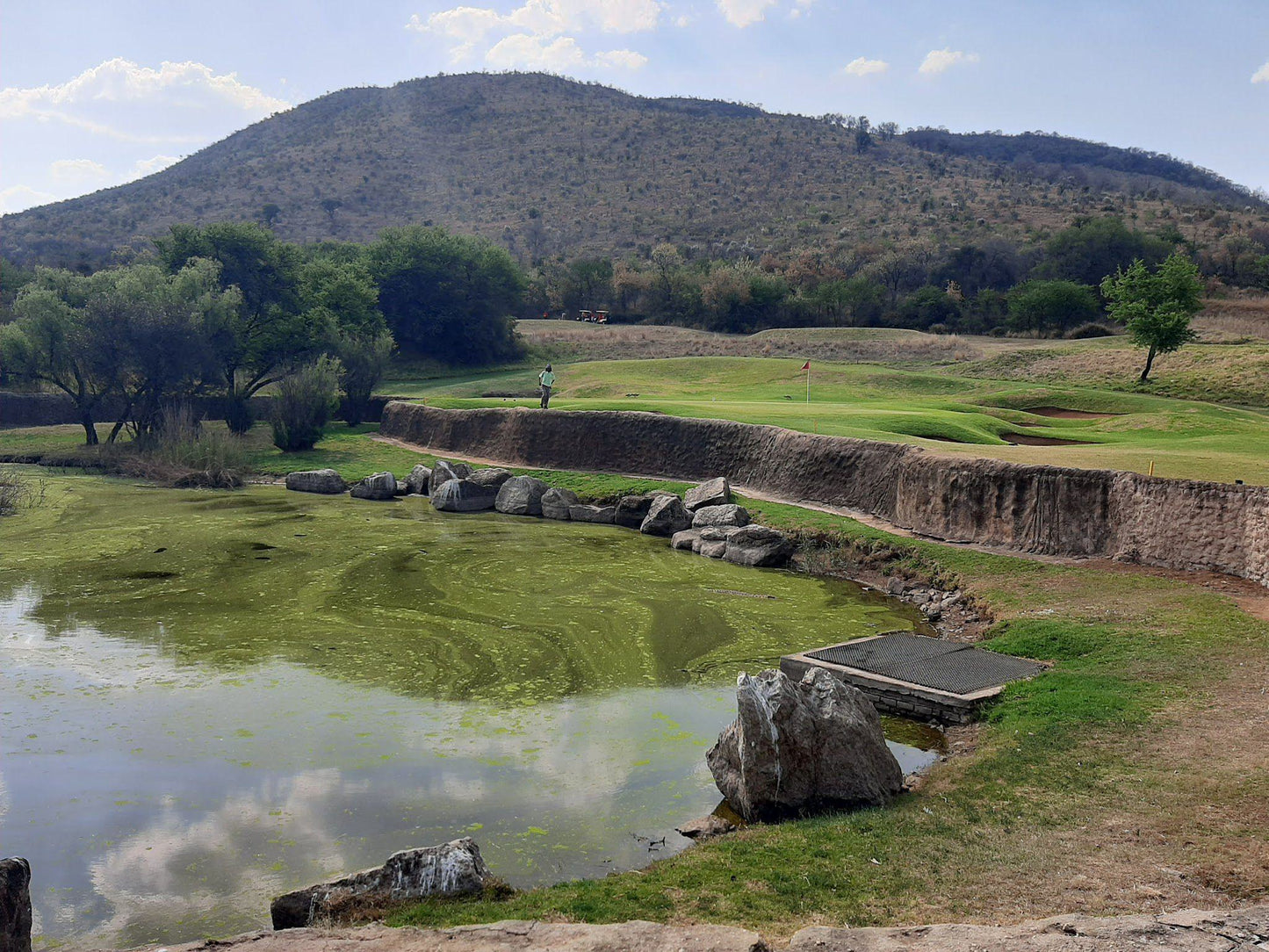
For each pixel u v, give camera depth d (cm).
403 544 2594
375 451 4338
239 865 894
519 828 966
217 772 1117
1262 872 704
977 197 15238
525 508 3203
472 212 17538
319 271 6022
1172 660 1340
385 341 5191
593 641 1692
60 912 814
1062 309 7575
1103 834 804
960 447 2644
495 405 4466
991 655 1474
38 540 2575
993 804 913
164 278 4688
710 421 3325
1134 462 2308
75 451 4262
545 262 12700
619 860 892
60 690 1407
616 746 1210
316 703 1362
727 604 1966
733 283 8612
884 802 973
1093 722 1114
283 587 2077
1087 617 1628
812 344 6969
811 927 607
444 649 1636
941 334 7762
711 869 792
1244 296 8856
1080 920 600
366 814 1002
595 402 4156
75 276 4988
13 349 4206
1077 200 14750
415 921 710
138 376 4472
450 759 1161
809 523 2531
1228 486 1816
